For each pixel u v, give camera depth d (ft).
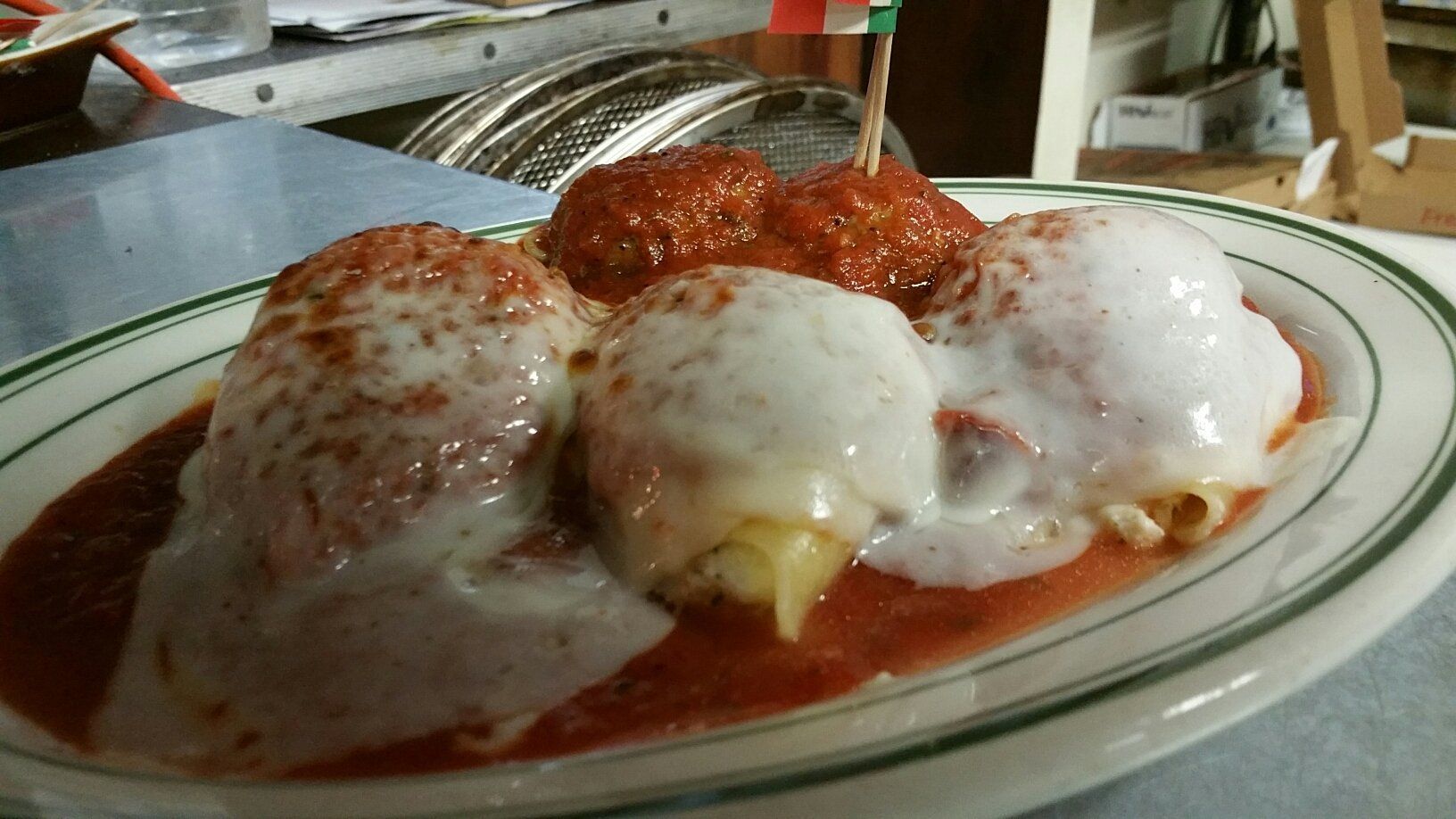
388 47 2.06
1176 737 0.48
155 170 1.66
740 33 2.65
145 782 0.51
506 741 0.58
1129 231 0.77
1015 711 0.49
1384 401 0.74
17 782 0.51
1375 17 2.09
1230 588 0.58
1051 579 0.67
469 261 0.74
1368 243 0.92
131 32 2.07
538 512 0.70
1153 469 0.70
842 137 1.78
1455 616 0.66
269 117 2.01
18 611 0.68
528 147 1.69
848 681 0.61
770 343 0.67
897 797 0.46
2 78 1.75
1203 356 0.73
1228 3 2.66
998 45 2.32
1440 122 2.32
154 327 0.95
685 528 0.65
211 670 0.63
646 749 0.53
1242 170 2.21
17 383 0.87
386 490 0.67
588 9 2.35
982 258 0.78
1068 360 0.73
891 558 0.69
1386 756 0.58
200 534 0.71
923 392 0.70
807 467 0.65
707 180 0.89
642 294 0.75
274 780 0.56
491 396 0.70
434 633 0.63
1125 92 2.56
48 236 1.43
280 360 0.70
